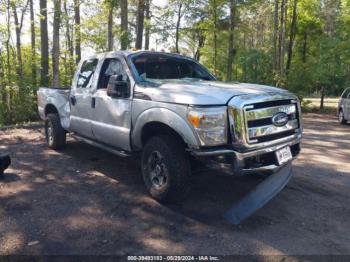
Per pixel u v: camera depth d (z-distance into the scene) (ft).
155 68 18.45
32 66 58.70
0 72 50.96
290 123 15.03
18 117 49.34
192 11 63.46
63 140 23.98
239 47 77.92
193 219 14.03
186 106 13.61
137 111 15.85
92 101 19.04
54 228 13.16
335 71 73.10
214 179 18.54
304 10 83.82
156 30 63.21
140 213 14.52
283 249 11.93
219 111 13.33
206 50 75.66
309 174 20.95
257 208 13.84
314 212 15.05
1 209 14.75
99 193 16.67
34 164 21.20
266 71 70.79
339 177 20.48
